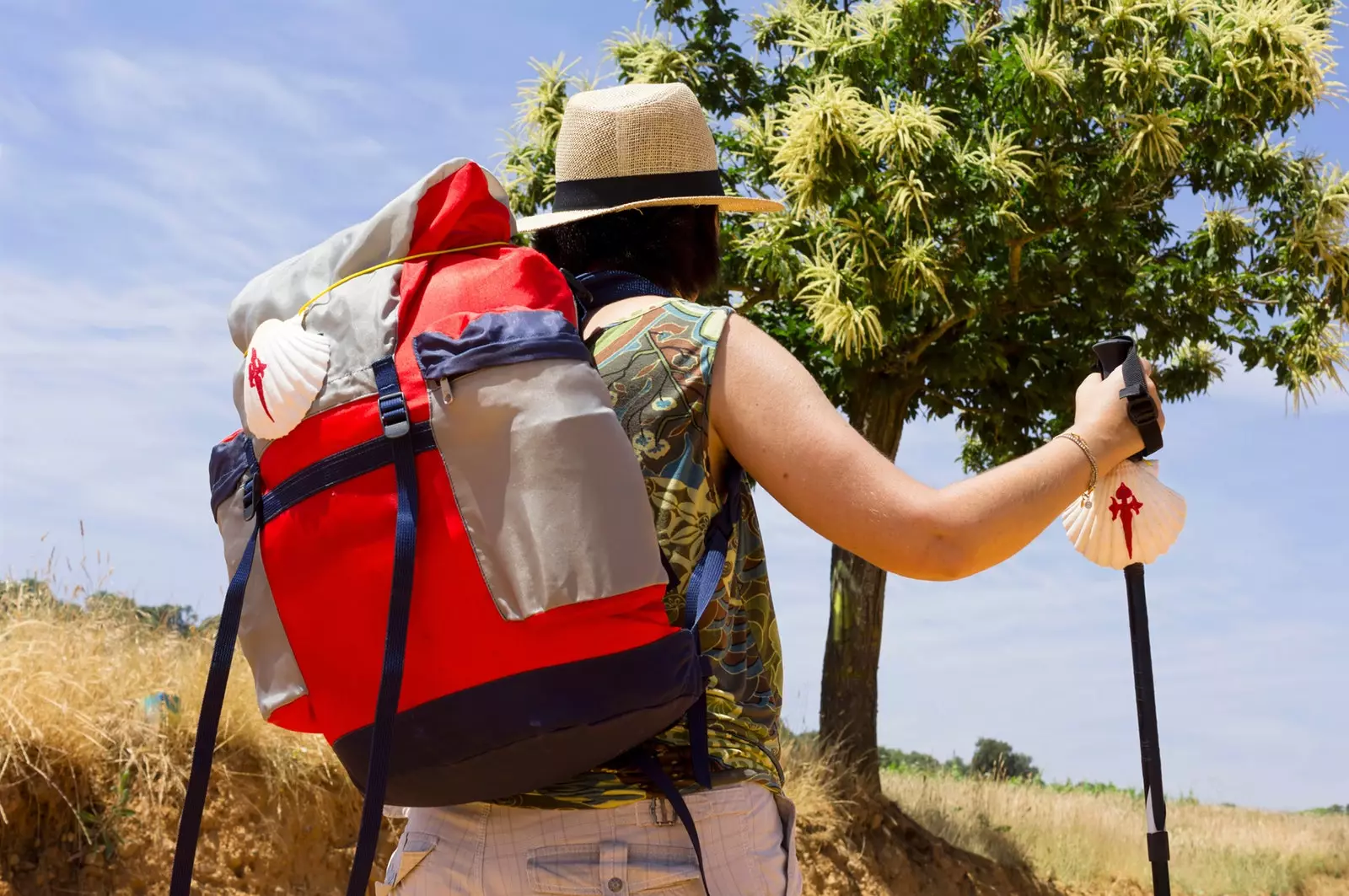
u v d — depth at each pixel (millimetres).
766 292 8328
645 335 1356
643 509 1185
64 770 4320
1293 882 12016
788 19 8906
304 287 1324
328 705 1231
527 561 1140
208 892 4488
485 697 1153
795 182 7180
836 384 8359
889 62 7938
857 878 7445
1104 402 1409
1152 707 1651
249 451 1330
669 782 1251
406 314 1250
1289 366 8961
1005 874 8734
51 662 4551
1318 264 8562
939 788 10367
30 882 4117
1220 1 8297
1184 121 7617
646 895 1263
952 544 1267
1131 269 8117
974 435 9617
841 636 8664
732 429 1327
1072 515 1615
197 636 5324
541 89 8820
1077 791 14875
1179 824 14289
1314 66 7734
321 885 4949
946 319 7738
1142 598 1661
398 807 1485
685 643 1216
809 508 1298
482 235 1345
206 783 1280
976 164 7309
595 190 1548
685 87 1594
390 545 1181
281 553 1241
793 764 7938
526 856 1274
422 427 1177
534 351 1185
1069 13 7746
